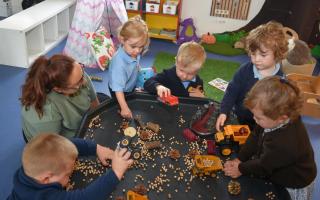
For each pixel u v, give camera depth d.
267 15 4.35
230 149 1.42
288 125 1.27
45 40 3.99
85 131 1.47
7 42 3.30
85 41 3.57
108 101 1.65
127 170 1.29
